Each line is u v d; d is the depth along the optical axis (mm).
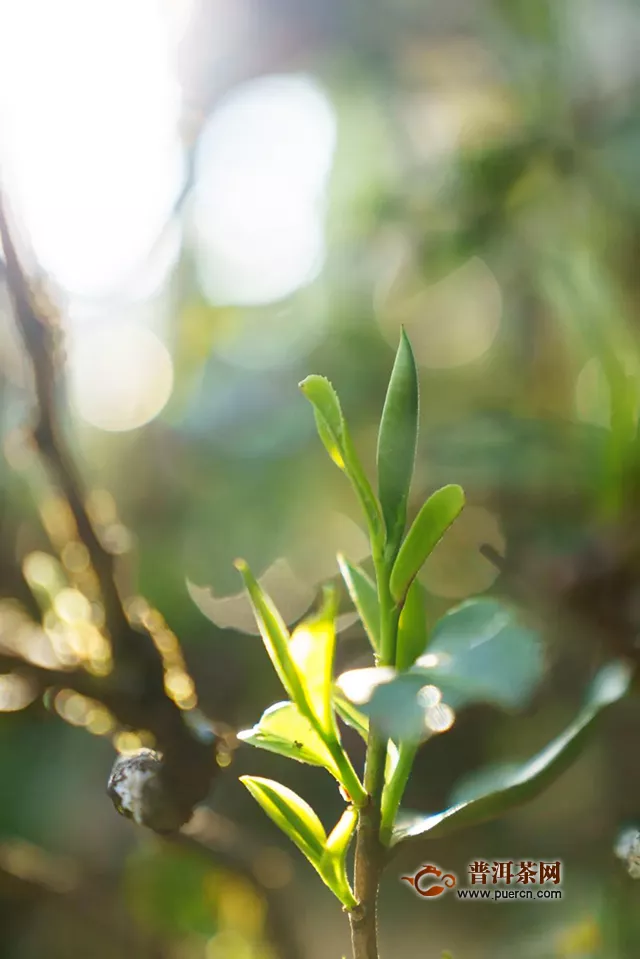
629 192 435
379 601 208
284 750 205
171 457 553
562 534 383
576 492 399
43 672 308
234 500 534
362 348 550
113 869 468
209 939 455
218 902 454
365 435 518
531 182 468
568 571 333
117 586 305
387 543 199
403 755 207
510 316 512
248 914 450
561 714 391
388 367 542
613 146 443
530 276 490
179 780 257
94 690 302
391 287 555
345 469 201
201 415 551
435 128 516
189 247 591
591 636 332
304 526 528
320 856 206
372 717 180
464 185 482
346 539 529
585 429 397
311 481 523
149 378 600
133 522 542
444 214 494
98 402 575
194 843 395
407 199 510
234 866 398
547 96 468
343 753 203
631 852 298
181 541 537
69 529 338
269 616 201
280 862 411
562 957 342
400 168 524
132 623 312
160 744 268
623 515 341
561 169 460
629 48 453
